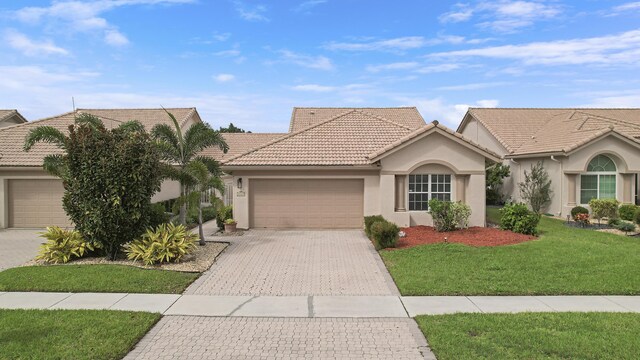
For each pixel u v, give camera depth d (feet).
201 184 48.91
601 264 36.94
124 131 42.50
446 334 22.72
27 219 65.26
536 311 26.63
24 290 31.19
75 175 39.86
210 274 36.76
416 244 47.24
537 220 52.65
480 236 50.98
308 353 21.21
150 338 23.04
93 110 96.73
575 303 28.25
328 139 66.64
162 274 35.09
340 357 20.76
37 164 63.52
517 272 34.91
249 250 46.98
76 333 22.97
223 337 23.17
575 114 92.38
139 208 40.68
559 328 23.45
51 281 32.73
